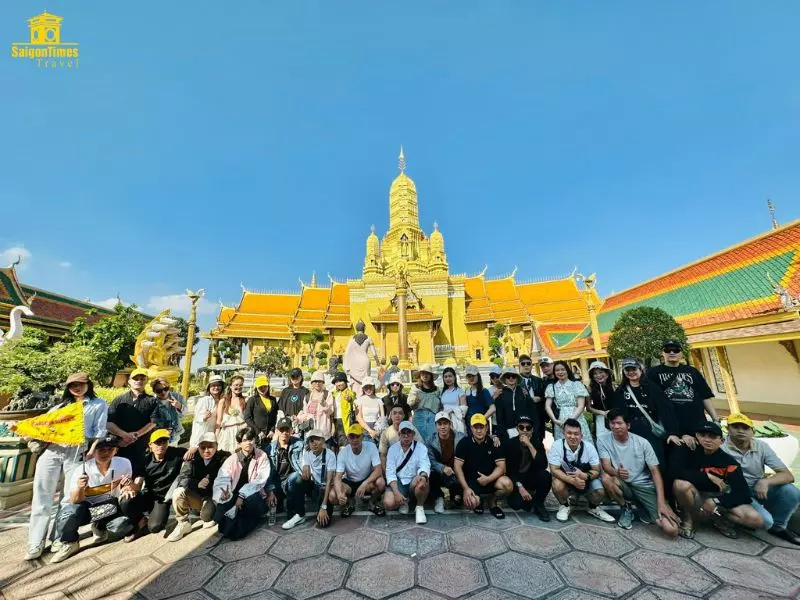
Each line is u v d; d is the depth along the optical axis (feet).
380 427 26.37
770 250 48.91
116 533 16.84
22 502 22.67
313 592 12.89
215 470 18.94
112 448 17.47
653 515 17.12
